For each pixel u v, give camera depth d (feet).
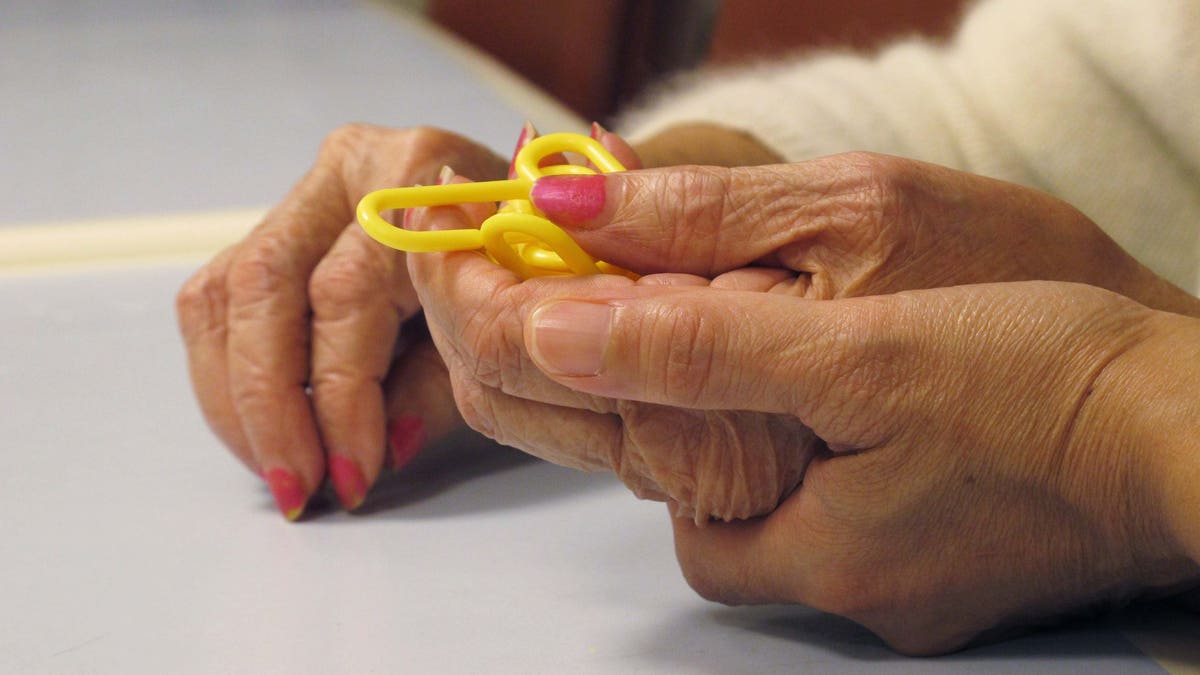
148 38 5.88
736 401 1.62
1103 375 1.60
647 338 1.59
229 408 1.95
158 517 1.91
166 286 2.67
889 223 1.68
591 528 1.90
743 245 1.70
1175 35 2.23
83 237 2.89
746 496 1.69
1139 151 2.32
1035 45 2.34
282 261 1.97
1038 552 1.65
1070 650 1.69
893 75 2.43
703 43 6.97
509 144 3.47
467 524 1.91
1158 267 2.35
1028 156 2.34
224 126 3.96
